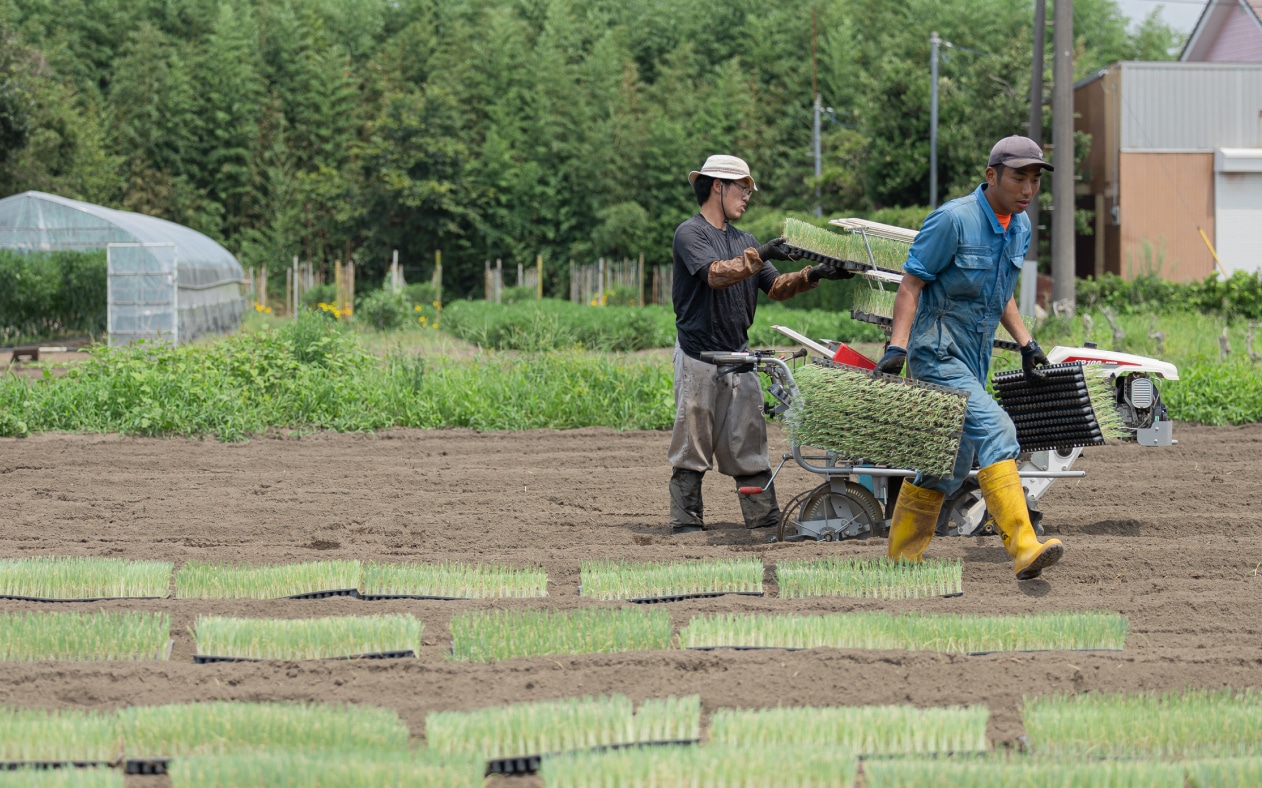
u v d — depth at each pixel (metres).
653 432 18.80
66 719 6.02
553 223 82.19
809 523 10.70
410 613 8.45
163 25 87.25
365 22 91.31
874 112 58.25
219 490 13.84
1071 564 9.70
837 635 7.61
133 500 13.17
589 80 86.06
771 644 7.58
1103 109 46.44
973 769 5.41
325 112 83.00
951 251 8.71
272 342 21.48
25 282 36.56
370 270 79.69
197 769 5.29
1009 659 7.25
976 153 52.91
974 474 10.25
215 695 6.66
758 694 6.71
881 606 8.50
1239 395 19.53
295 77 84.81
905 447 8.77
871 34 87.94
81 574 8.99
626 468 15.62
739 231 11.29
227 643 7.50
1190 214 45.03
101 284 37.28
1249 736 6.02
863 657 7.23
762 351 10.30
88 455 16.22
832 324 34.31
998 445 8.75
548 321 30.19
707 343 11.12
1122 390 11.31
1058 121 32.38
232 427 17.94
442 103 79.38
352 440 17.94
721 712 6.23
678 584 9.04
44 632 7.55
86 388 19.20
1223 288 38.09
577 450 17.06
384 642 7.55
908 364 9.28
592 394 20.08
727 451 11.38
